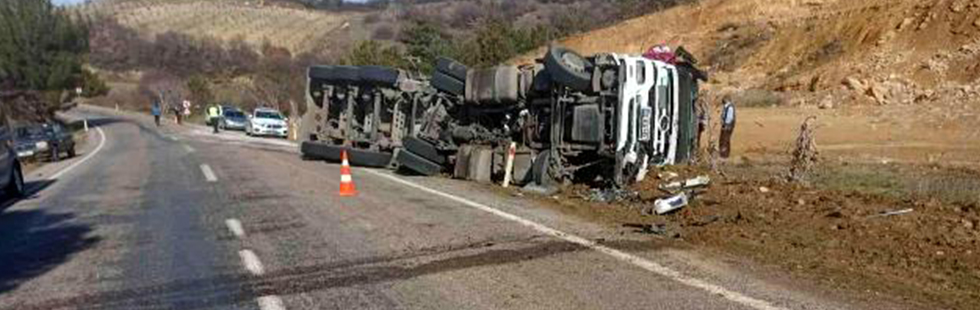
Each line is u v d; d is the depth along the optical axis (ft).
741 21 166.50
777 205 38.73
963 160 64.23
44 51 187.42
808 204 38.50
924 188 44.24
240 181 54.85
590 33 195.31
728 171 53.47
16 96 175.22
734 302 22.85
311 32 413.80
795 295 23.59
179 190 51.26
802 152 52.49
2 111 53.31
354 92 66.13
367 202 43.27
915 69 113.19
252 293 24.70
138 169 69.41
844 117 95.14
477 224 35.76
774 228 33.96
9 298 24.91
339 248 30.94
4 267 29.45
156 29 432.66
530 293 24.04
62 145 101.40
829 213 36.19
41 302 24.35
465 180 55.42
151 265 28.86
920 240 30.94
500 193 47.85
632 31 186.80
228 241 32.94
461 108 59.26
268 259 29.30
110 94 315.99
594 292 24.06
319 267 27.84
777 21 160.15
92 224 38.63
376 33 361.71
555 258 28.66
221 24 443.32
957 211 35.78
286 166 65.57
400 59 169.37
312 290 24.85
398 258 28.99
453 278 25.96
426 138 59.67
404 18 383.24
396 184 52.24
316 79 68.49
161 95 287.28
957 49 113.91
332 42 371.97
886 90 106.52
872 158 66.64
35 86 185.26
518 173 51.96
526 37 191.62
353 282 25.70
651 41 178.81
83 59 210.38
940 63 111.04
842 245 30.63
